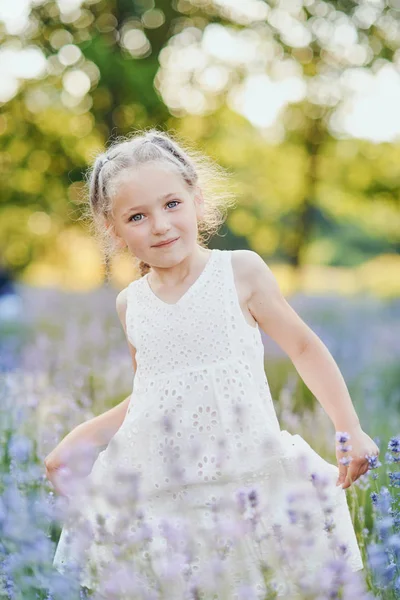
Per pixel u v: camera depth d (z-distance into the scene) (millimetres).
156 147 4086
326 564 3268
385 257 46281
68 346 10867
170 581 3234
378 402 7980
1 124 19984
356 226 49438
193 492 3750
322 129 23625
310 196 25531
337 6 21391
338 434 3598
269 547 3447
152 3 19516
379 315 18234
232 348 3971
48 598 3465
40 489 4590
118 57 18578
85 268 29484
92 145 19938
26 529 3629
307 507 3588
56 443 5320
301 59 21984
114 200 4031
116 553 3291
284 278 30594
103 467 3990
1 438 5559
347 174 25500
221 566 3172
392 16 21312
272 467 3746
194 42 20344
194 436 3850
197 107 20906
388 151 24688
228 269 4125
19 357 10234
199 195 4324
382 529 3432
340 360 11281
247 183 25703
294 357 4160
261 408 3885
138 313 4199
